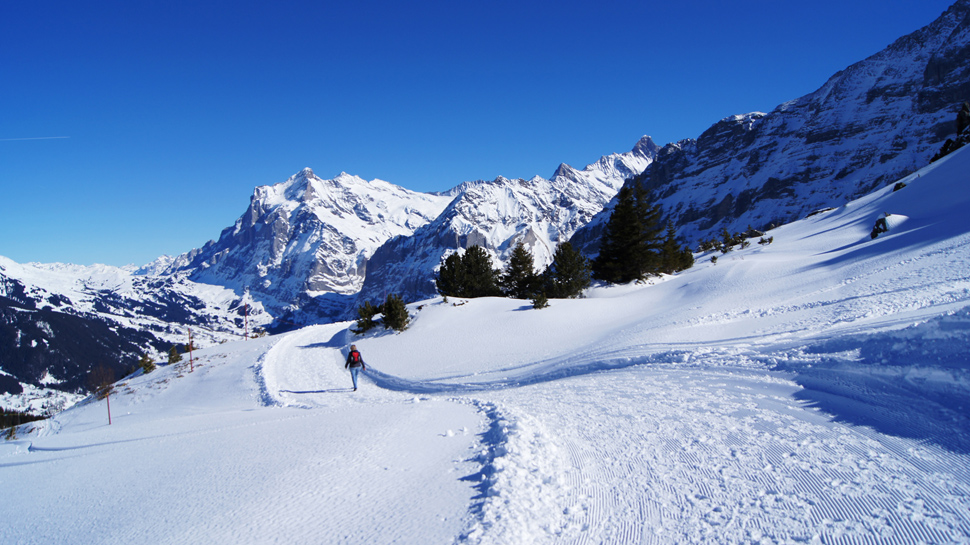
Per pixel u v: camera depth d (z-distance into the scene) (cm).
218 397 2630
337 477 645
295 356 3284
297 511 545
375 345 3159
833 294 1881
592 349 1934
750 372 1036
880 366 805
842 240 4350
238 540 483
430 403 1230
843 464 557
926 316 1048
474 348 2667
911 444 577
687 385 1044
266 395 2308
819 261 3027
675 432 736
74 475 859
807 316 1559
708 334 1644
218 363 3638
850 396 761
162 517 568
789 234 6212
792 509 480
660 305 3019
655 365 1355
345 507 549
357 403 1850
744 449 637
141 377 4088
